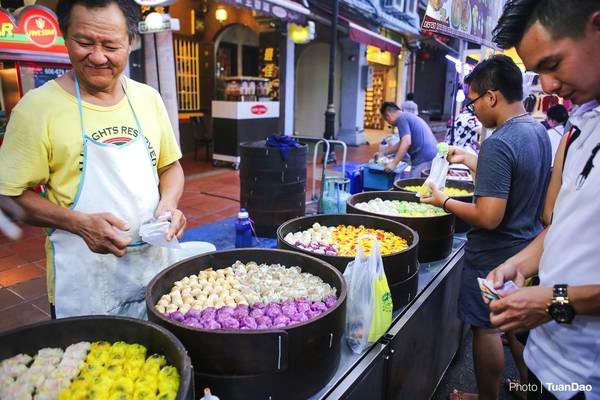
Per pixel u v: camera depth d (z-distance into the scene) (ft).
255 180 12.17
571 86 3.26
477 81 6.54
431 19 7.72
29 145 4.46
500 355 7.14
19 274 12.32
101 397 3.40
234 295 5.10
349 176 15.43
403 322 5.83
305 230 8.10
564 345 3.82
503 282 4.44
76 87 4.73
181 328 3.89
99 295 5.05
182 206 19.08
